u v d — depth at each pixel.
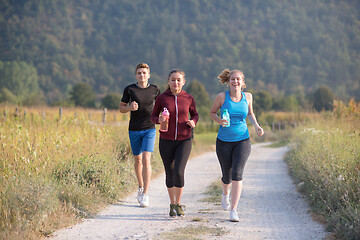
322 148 21.91
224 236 12.29
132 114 16.98
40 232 12.69
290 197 18.55
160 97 15.02
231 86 14.77
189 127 14.95
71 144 21.95
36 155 18.64
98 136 26.31
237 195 14.29
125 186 19.91
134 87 16.84
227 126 14.41
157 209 16.27
